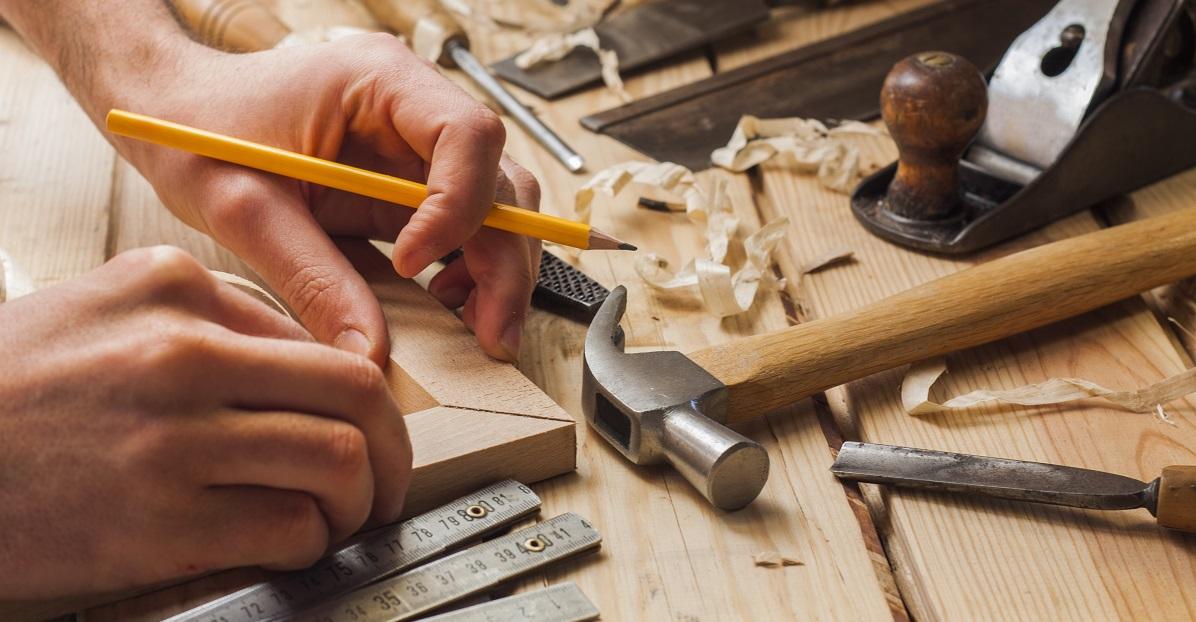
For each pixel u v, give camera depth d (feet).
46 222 3.94
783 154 4.50
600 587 2.56
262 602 2.41
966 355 3.40
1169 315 3.64
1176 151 4.15
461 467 2.74
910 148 3.82
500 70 5.13
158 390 2.16
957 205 3.98
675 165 4.18
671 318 3.56
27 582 2.30
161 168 3.35
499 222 3.11
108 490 2.19
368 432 2.38
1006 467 2.80
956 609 2.53
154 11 3.73
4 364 2.23
